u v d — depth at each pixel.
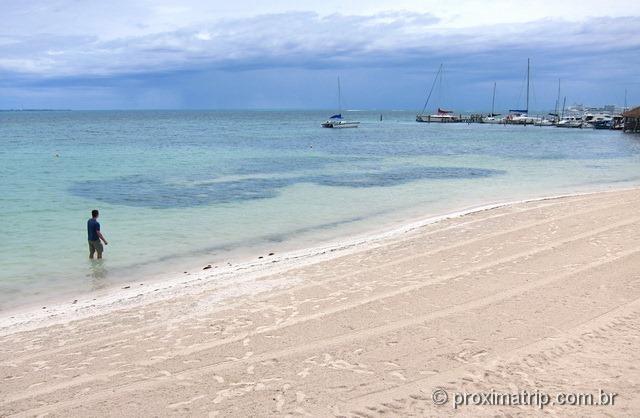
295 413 6.13
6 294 11.29
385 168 37.53
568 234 15.21
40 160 39.81
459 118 135.38
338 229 18.06
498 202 23.38
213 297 10.70
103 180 29.28
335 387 6.71
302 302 10.16
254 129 101.94
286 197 24.77
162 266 13.50
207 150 51.50
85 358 7.88
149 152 48.28
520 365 7.16
